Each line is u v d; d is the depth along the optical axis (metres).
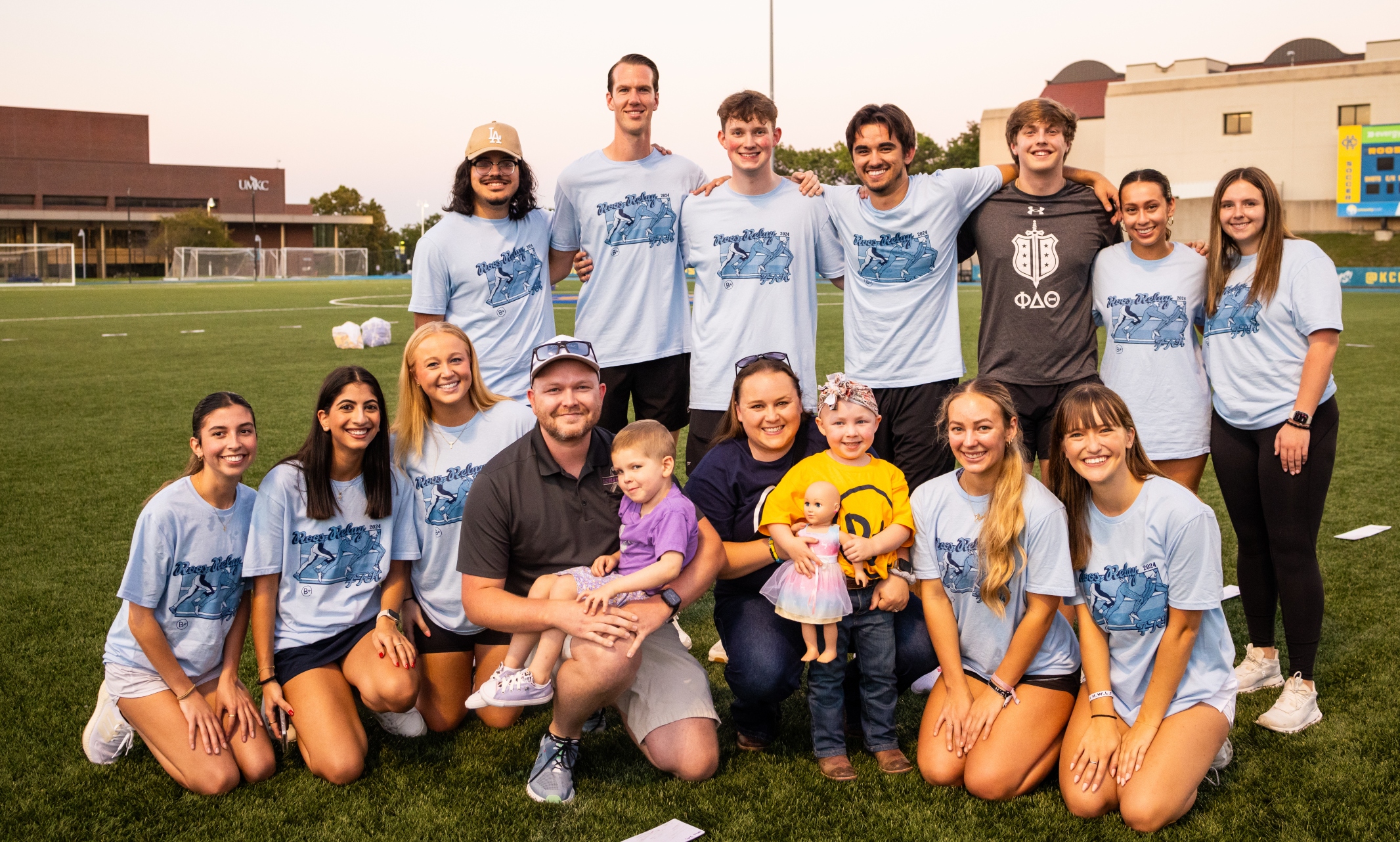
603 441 3.49
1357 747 3.41
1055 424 3.23
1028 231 4.31
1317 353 3.61
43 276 55.88
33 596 4.99
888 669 3.37
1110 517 3.20
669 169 4.78
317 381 12.47
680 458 7.97
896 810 3.09
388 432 3.66
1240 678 3.95
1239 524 3.94
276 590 3.52
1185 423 4.05
